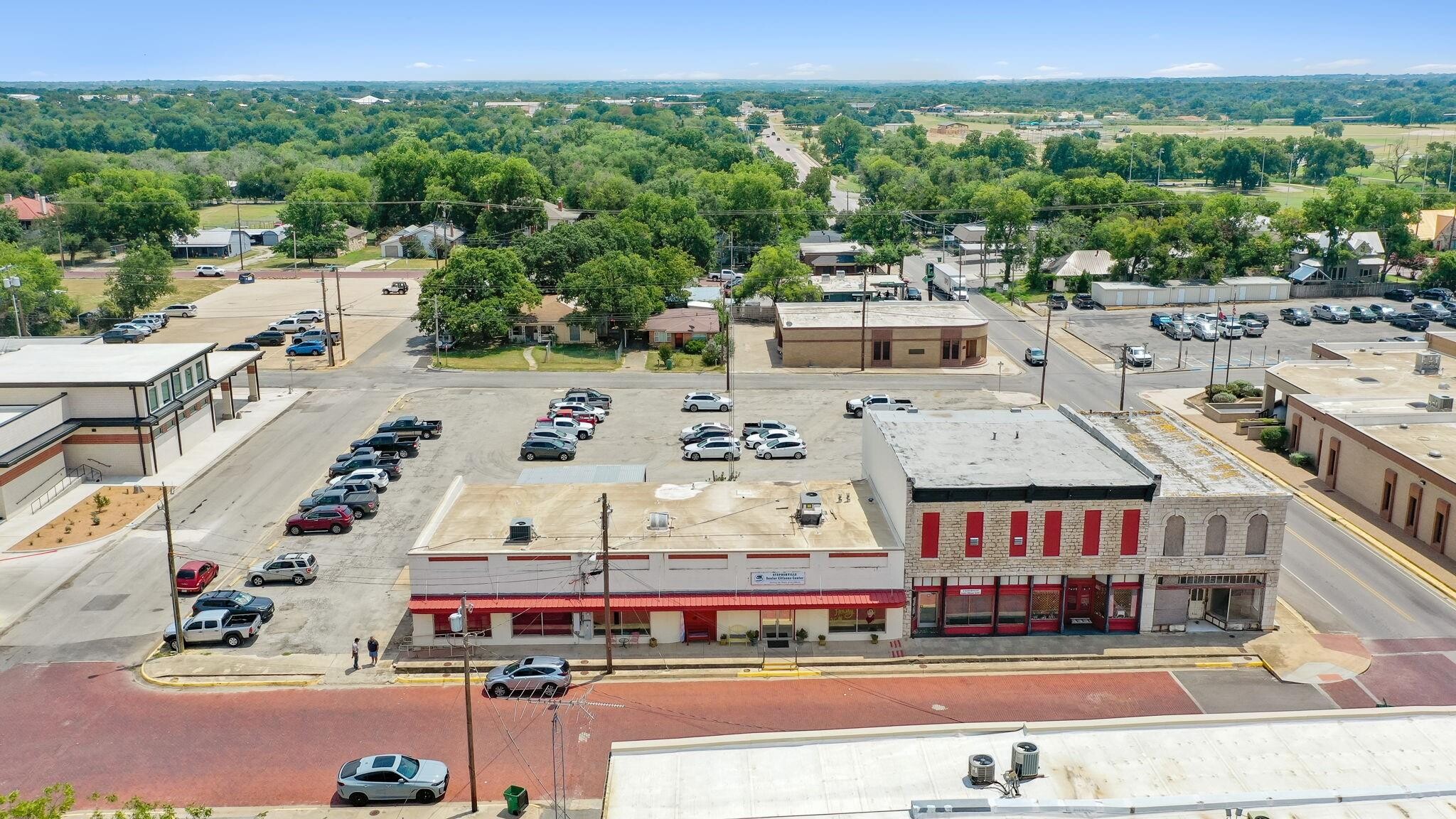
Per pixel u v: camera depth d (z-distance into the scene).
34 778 42.81
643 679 50.19
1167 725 36.50
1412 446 66.50
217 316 130.50
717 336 111.38
